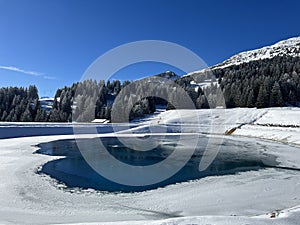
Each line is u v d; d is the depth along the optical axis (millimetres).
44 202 10680
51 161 19250
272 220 6734
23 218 8992
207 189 12664
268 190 12516
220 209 10164
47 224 8445
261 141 34250
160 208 10273
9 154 21750
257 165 18438
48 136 38000
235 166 18062
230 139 36688
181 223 6473
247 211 9969
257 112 50438
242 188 12828
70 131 42031
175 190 12523
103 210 9984
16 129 37719
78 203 10680
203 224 6363
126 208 10227
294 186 13156
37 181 13633
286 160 20359
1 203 10375
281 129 37719
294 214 7250
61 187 12766
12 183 13070
